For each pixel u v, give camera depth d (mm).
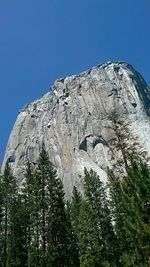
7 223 52312
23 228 51906
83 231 51281
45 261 46062
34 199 49844
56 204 49781
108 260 47625
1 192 53375
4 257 50656
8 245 51094
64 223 49812
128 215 28719
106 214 51500
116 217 48719
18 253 50406
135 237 28031
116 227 50219
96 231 50375
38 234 48125
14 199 53531
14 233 51625
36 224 48594
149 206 27859
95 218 51250
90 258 48719
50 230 47969
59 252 47500
